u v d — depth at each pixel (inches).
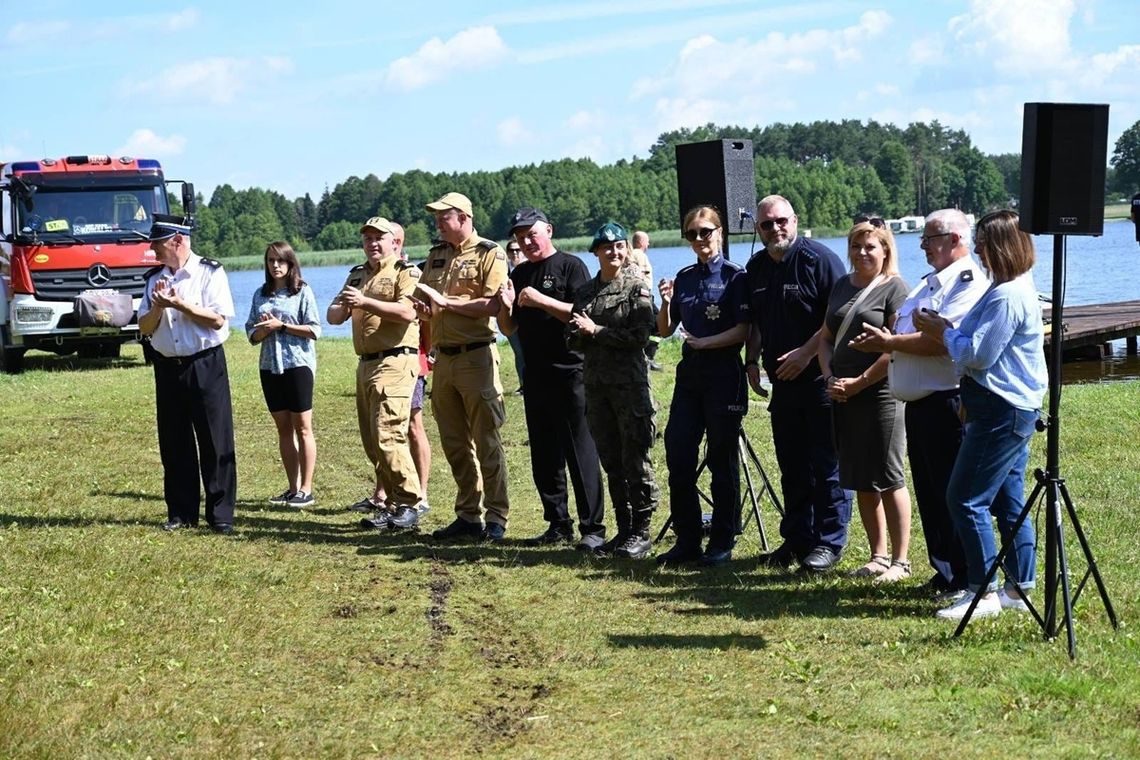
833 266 277.7
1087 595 245.9
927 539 258.2
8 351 770.8
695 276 291.9
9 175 771.4
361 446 486.6
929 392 246.8
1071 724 181.9
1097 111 211.3
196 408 328.5
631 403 298.8
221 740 181.8
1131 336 842.8
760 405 543.5
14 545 301.1
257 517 355.9
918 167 3882.9
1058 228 212.1
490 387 324.5
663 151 4077.3
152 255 777.6
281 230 4111.7
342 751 179.8
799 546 286.8
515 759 177.9
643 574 285.3
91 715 188.7
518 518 358.6
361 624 244.8
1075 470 377.1
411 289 332.2
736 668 215.0
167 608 247.9
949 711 189.0
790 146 4571.9
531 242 314.2
